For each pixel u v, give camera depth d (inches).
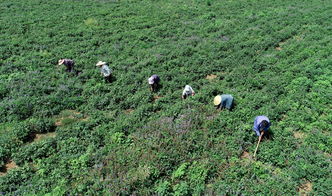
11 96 688.4
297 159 522.0
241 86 764.6
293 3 1635.1
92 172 479.8
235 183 469.7
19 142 542.9
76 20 1229.1
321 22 1299.2
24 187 452.8
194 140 555.2
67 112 650.2
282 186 463.5
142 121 613.3
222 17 1358.3
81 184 455.5
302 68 855.1
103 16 1306.6
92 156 511.8
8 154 517.7
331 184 461.7
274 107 668.1
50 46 981.2
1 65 839.1
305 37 1127.6
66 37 1050.7
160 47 1002.1
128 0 1610.5
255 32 1167.0
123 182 456.1
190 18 1337.4
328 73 820.0
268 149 538.3
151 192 451.2
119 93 709.9
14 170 478.3
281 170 504.7
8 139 538.9
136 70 832.3
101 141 557.6
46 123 597.9
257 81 766.5
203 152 531.5
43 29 1122.0
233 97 681.0
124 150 528.1
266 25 1246.9
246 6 1555.1
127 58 914.1
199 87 765.3
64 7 1411.2
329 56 952.3
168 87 754.2
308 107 682.8
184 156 516.4
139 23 1240.2
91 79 778.2
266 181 476.4
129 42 1035.9
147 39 1066.7
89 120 615.5
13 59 879.7
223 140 559.8
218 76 824.3
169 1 1625.2
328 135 585.9
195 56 930.1
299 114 646.5
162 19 1293.1
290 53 977.5
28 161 510.9
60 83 753.0
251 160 518.9
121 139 554.6
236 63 895.1
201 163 501.7
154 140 548.7
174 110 642.8
